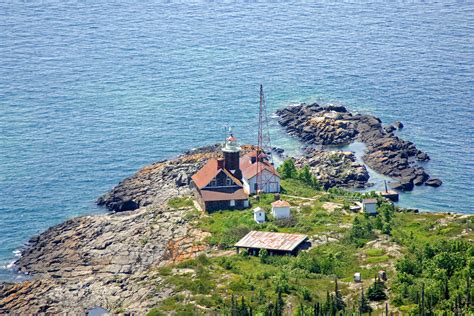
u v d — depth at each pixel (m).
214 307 190.62
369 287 191.38
